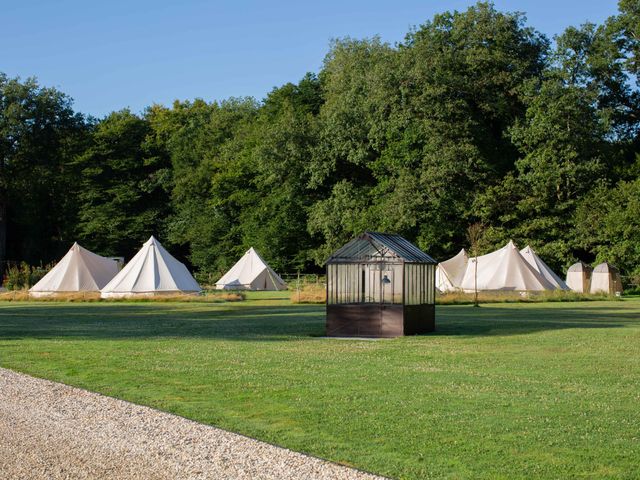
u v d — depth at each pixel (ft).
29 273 206.39
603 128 225.35
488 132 230.68
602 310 126.93
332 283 84.43
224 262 285.02
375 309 82.17
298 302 150.41
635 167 226.58
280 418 38.34
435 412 39.63
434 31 233.35
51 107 292.81
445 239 228.22
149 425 36.78
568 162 216.74
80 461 31.24
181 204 307.37
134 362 58.18
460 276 184.34
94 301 161.07
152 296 163.02
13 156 289.74
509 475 28.96
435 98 221.87
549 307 137.18
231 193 296.30
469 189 224.33
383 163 236.63
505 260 176.24
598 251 215.51
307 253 266.36
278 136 253.44
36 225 303.27
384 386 47.26
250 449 32.58
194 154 307.99
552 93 218.38
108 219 297.12
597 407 40.81
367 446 33.06
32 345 70.03
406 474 29.17
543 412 39.55
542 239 220.02
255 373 52.60
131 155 308.40
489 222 225.97
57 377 50.96
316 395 44.24
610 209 210.18
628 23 231.30
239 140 299.38
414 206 217.97
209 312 123.24
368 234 84.79
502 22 225.15
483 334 83.05
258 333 84.69
